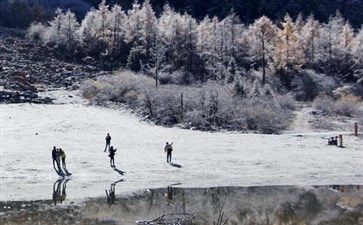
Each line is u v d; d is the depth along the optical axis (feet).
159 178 136.67
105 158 159.84
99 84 286.46
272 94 301.43
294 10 618.44
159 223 88.28
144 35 411.95
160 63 361.10
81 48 430.61
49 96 276.62
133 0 641.81
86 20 442.50
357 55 426.10
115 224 86.94
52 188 121.80
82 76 346.95
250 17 610.24
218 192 121.29
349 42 446.19
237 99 270.87
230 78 343.05
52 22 463.01
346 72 417.90
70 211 97.50
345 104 288.10
